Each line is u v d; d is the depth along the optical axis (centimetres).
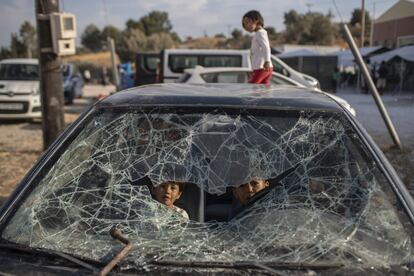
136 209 232
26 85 1227
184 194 256
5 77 1298
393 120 1239
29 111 1204
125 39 5888
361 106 1678
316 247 193
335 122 248
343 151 238
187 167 260
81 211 227
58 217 217
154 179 257
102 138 252
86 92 2638
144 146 262
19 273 174
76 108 1602
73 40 738
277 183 247
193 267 179
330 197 226
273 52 3681
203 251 193
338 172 234
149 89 290
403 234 188
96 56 5844
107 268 175
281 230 209
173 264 180
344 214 214
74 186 235
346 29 792
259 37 643
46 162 230
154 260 183
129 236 207
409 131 1038
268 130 252
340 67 2988
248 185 253
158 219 226
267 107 254
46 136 760
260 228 213
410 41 3008
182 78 977
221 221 239
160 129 256
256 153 255
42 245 196
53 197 222
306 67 2766
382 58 2417
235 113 252
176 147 262
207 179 258
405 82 2514
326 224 210
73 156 239
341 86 2919
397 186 209
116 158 258
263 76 654
